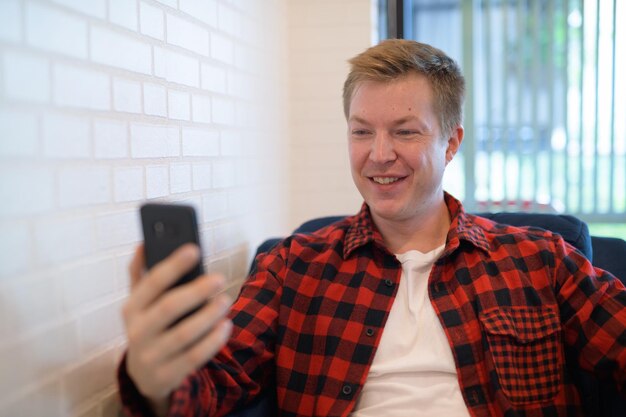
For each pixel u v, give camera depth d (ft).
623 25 8.28
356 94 4.50
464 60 8.83
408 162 4.38
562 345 4.35
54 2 3.34
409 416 4.08
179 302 2.50
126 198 4.09
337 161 7.91
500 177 8.88
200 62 5.28
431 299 4.36
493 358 4.12
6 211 3.00
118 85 3.98
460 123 4.80
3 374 2.99
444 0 8.80
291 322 4.50
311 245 4.79
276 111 7.47
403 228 4.68
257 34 6.77
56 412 3.40
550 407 4.11
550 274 4.44
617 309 4.21
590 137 8.56
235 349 4.15
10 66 3.02
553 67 8.57
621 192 8.57
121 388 2.93
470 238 4.53
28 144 3.14
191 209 2.74
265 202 7.07
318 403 4.24
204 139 5.38
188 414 3.14
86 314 3.66
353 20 7.79
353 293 4.50
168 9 4.67
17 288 3.08
